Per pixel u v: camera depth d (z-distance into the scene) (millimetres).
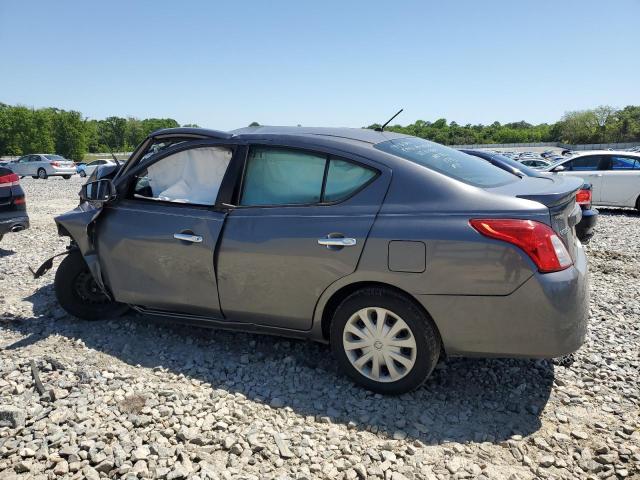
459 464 2643
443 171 3254
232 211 3586
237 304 3605
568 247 3018
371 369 3309
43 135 86938
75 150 93438
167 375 3541
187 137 3912
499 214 2900
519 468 2623
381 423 2998
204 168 3791
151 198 3990
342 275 3203
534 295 2832
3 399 3188
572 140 115250
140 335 4242
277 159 3541
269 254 3395
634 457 2689
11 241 8508
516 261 2834
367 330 3246
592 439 2855
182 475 2498
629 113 112250
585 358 3811
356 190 3270
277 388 3395
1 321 4484
